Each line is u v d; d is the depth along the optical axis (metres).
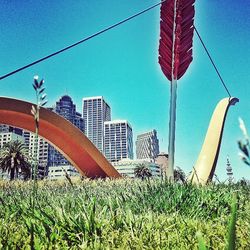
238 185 7.05
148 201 4.79
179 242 2.64
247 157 0.58
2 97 34.84
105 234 2.82
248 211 3.98
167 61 13.10
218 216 4.28
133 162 173.75
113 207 4.12
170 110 12.28
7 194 6.31
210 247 2.29
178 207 4.55
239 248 2.31
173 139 11.84
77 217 3.02
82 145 41.66
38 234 2.68
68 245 2.67
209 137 26.41
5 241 2.42
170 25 13.48
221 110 28.03
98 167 44.22
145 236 2.73
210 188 5.70
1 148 70.56
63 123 39.59
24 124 37.50
